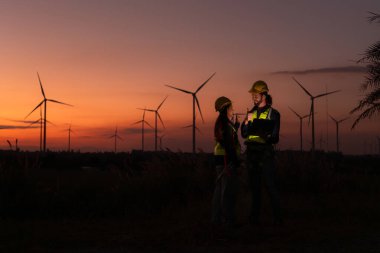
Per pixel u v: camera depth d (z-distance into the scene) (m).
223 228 7.67
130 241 6.99
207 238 7.12
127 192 10.55
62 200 9.89
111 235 7.53
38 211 9.56
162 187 11.09
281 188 14.07
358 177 16.06
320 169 14.53
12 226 8.24
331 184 14.16
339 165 20.72
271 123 8.28
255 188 8.38
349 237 7.25
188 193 11.49
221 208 8.04
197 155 12.90
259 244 6.79
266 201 10.84
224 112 7.99
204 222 8.11
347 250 6.41
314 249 6.46
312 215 9.54
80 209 9.84
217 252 6.27
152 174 11.58
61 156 34.94
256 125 8.31
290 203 11.16
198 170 12.17
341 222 8.61
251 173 8.39
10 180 9.67
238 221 8.64
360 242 6.92
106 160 33.38
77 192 10.28
